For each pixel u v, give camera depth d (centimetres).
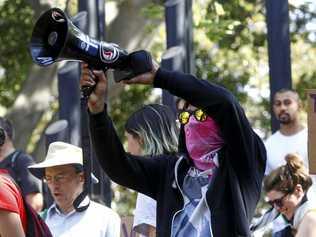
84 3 1410
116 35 2097
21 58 2578
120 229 958
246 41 2523
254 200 700
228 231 690
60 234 943
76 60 650
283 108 1223
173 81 662
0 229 777
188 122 716
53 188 951
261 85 2584
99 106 682
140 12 2097
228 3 2331
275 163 1218
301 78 2577
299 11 2572
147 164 731
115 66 656
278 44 1299
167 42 1346
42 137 2130
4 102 2598
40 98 2125
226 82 2572
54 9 642
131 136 865
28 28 2552
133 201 2623
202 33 2155
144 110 864
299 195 932
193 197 707
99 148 700
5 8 2547
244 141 684
